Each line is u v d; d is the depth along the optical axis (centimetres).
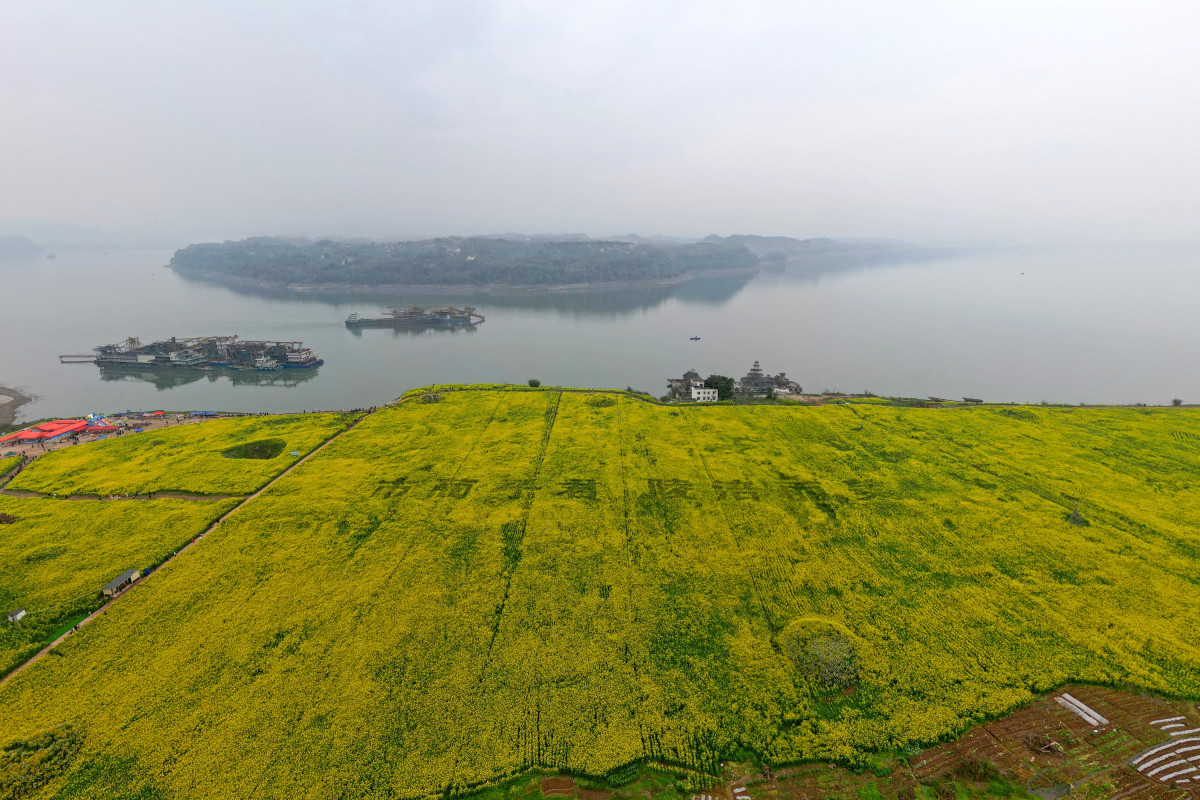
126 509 6825
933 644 4797
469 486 7494
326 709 4200
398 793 3647
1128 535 6256
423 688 4391
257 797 3606
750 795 3669
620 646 4816
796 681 4472
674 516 6775
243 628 4953
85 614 5134
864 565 5847
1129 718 4097
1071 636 4841
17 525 6444
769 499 7150
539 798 3666
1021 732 4031
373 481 7619
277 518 6669
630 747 3950
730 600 5359
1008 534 6338
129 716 4134
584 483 7562
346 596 5369
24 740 3916
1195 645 4716
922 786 3691
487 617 5131
